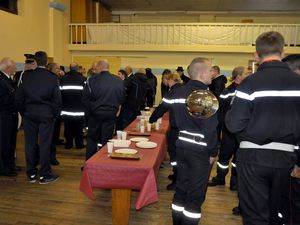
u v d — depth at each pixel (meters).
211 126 2.04
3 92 3.50
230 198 3.29
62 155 4.77
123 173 2.10
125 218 2.29
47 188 3.39
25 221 2.62
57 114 3.50
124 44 9.44
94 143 3.72
